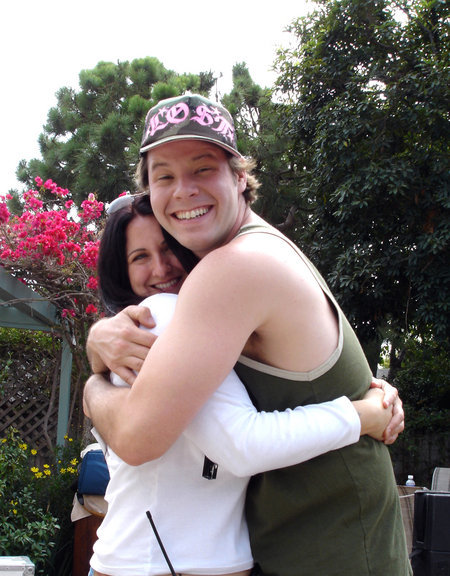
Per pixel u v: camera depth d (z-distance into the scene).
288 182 11.56
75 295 5.91
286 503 1.23
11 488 4.46
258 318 1.15
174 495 1.22
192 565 1.19
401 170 7.24
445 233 7.16
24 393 7.07
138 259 1.59
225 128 1.26
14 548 4.13
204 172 1.26
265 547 1.25
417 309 7.56
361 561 1.18
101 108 12.45
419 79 7.46
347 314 7.94
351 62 8.37
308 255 9.14
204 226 1.27
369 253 7.64
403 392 10.63
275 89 9.43
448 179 7.30
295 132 9.05
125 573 1.21
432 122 7.35
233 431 1.14
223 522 1.23
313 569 1.19
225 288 1.12
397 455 9.62
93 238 6.24
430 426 9.60
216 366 1.11
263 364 1.22
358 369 1.30
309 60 8.83
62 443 6.71
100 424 1.23
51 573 4.43
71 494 4.75
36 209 6.23
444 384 10.34
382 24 8.03
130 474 1.26
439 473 5.25
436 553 2.23
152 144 1.24
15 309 6.32
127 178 10.00
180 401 1.10
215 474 1.23
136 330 1.28
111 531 1.27
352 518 1.21
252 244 1.18
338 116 7.82
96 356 1.36
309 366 1.21
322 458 1.21
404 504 3.96
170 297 1.34
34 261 5.63
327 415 1.18
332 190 8.25
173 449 1.23
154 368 1.12
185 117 1.22
